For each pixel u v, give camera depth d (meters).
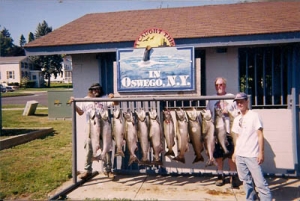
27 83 62.66
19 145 9.19
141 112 5.16
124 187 5.45
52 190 5.37
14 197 5.05
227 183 5.57
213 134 4.92
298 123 5.88
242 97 4.34
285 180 5.69
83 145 6.52
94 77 6.66
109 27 7.43
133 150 5.20
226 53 6.20
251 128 4.30
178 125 5.06
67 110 15.21
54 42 6.55
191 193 5.09
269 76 6.16
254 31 5.72
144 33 5.97
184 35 5.99
